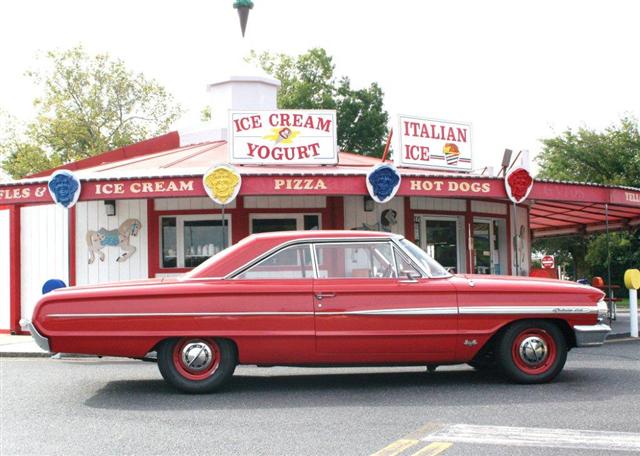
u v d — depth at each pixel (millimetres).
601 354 11781
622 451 5582
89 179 14383
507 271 19094
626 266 40219
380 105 52469
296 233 8289
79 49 45938
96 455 5633
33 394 8328
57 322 7828
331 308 8008
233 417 6926
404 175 14492
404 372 9797
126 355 7926
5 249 16984
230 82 21141
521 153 16938
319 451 5641
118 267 16344
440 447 5703
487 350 8953
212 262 8172
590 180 42562
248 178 14047
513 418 6727
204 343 8039
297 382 9016
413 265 8289
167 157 18562
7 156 46688
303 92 50438
